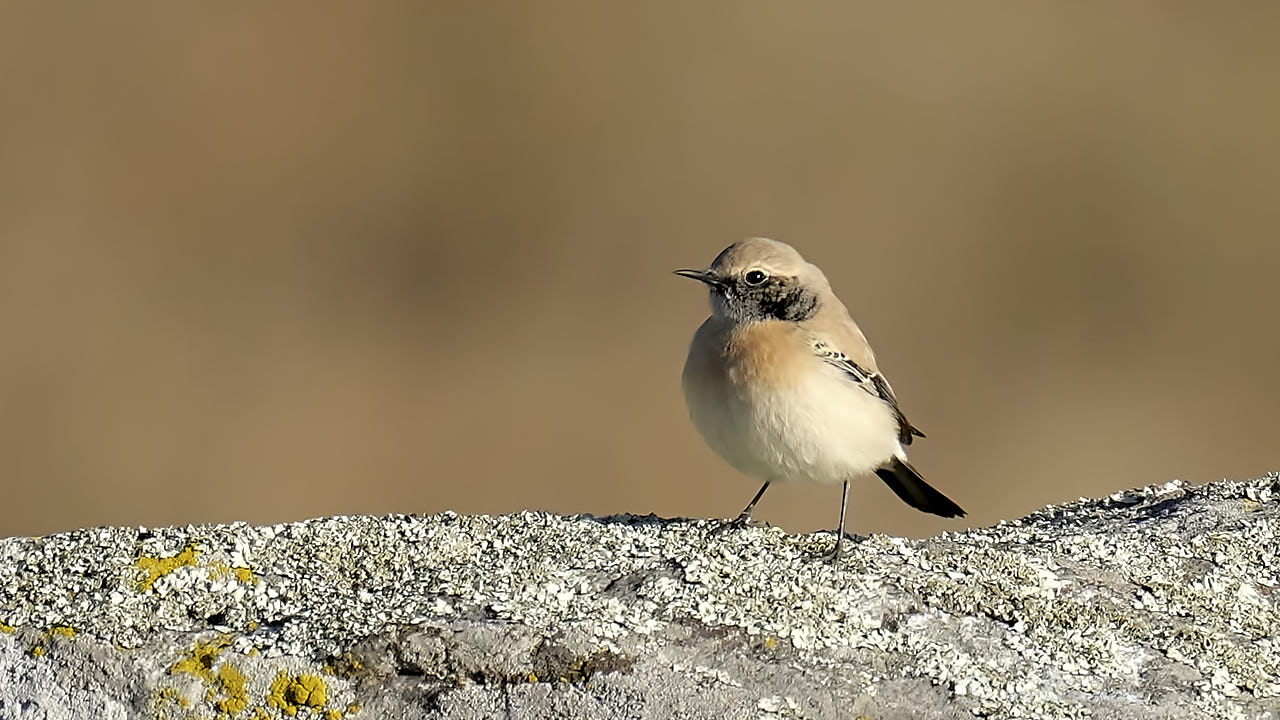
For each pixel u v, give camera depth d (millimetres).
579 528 11234
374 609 9664
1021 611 10172
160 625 9555
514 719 9008
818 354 12688
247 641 9352
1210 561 11156
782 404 12500
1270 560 11188
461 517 11281
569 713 9039
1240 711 9297
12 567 10109
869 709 9109
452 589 10008
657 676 9203
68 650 9266
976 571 10703
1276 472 12953
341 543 10711
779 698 9133
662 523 11594
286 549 10570
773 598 10031
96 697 9086
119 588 9898
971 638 9828
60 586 9898
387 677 9188
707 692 9117
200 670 9156
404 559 10523
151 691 9070
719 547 10945
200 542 10500
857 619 9898
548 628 9438
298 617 9594
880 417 12930
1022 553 11117
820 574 10430
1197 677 9602
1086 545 11344
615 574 10336
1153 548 11359
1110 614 10234
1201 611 10430
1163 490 12883
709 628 9617
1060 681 9469
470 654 9242
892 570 10602
